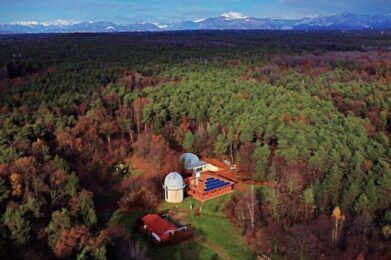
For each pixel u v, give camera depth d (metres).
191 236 55.97
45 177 55.47
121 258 48.78
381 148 67.94
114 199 66.94
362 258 48.09
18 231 43.03
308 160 67.38
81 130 79.12
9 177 51.41
